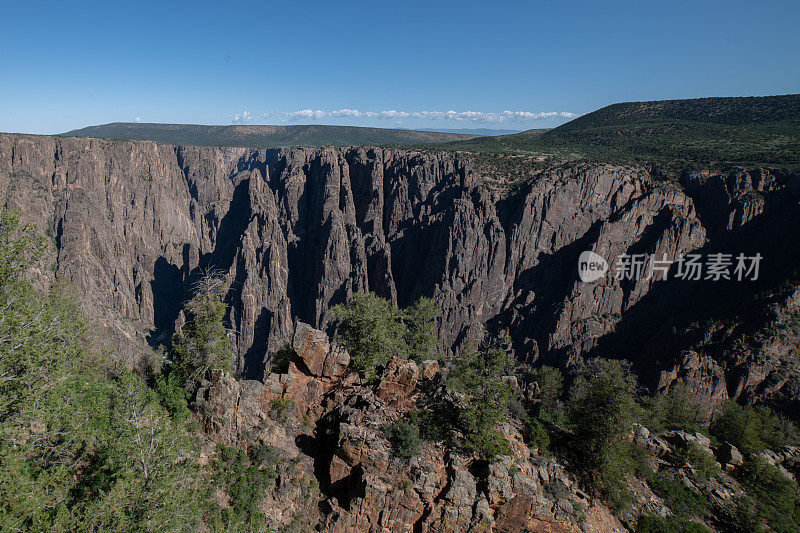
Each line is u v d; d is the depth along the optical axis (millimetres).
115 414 31906
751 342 114562
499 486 32469
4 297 26672
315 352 42125
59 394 29219
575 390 62344
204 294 41406
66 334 33781
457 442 35375
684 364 116812
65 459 27062
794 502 48719
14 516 21109
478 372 37031
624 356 140500
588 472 39938
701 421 81812
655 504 41469
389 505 32625
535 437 39938
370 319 45125
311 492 34500
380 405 38281
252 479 33719
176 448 28953
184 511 26719
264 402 39406
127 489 24562
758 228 138750
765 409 88750
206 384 37906
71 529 22453
